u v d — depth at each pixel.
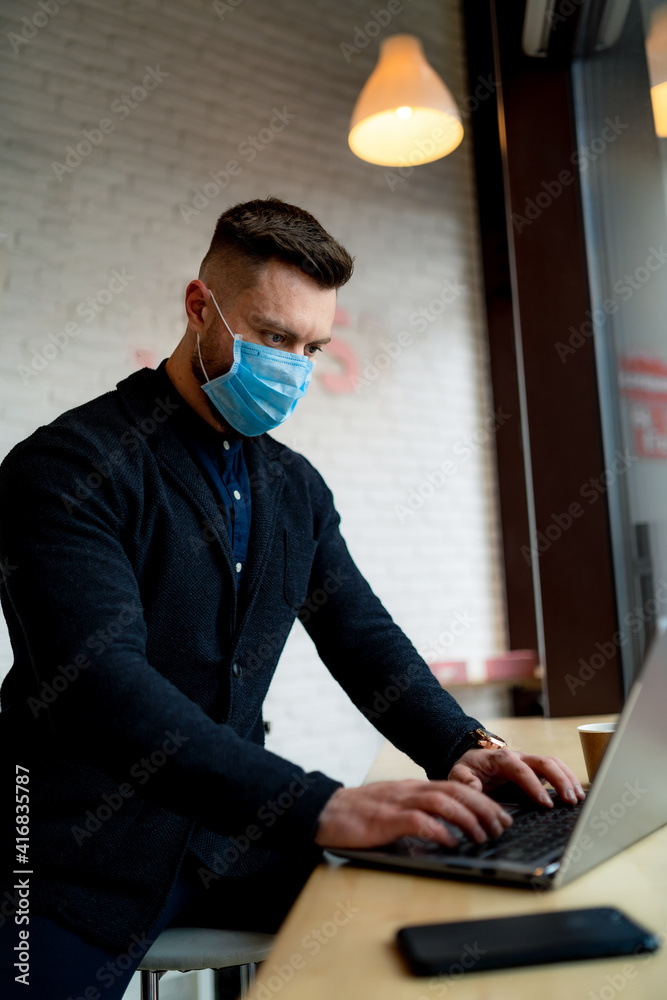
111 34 3.19
